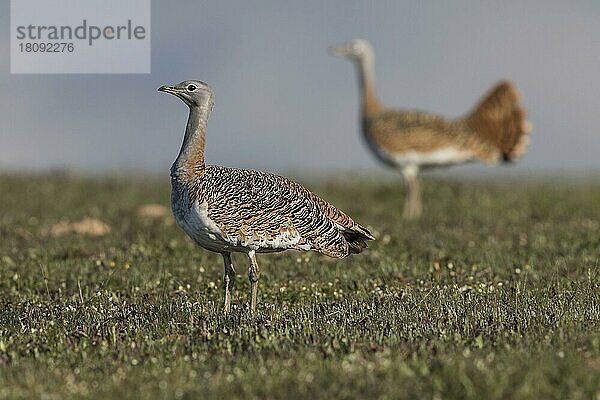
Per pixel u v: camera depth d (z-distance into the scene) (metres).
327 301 13.45
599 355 10.23
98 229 19.80
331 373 9.61
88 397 9.27
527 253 17.06
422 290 13.84
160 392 9.35
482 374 9.38
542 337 10.91
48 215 22.05
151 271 15.72
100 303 13.34
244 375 9.70
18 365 10.42
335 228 13.17
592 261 15.91
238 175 12.77
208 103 12.80
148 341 11.17
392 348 10.57
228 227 12.41
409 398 9.08
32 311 13.02
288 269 15.84
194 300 13.60
